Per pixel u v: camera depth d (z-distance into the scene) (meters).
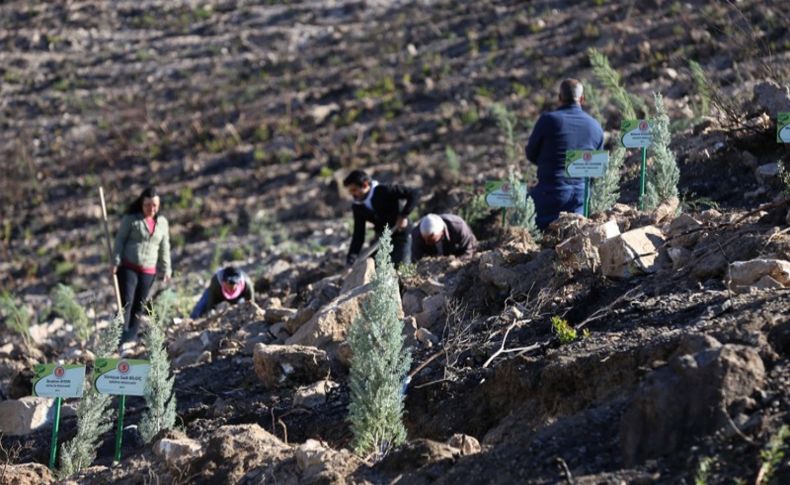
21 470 9.52
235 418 10.34
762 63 20.88
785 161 13.69
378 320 8.59
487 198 14.34
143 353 14.27
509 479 6.69
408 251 15.02
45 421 12.09
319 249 23.97
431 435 8.88
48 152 34.94
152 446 9.21
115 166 33.47
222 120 34.66
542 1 36.56
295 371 10.70
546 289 10.48
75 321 19.36
